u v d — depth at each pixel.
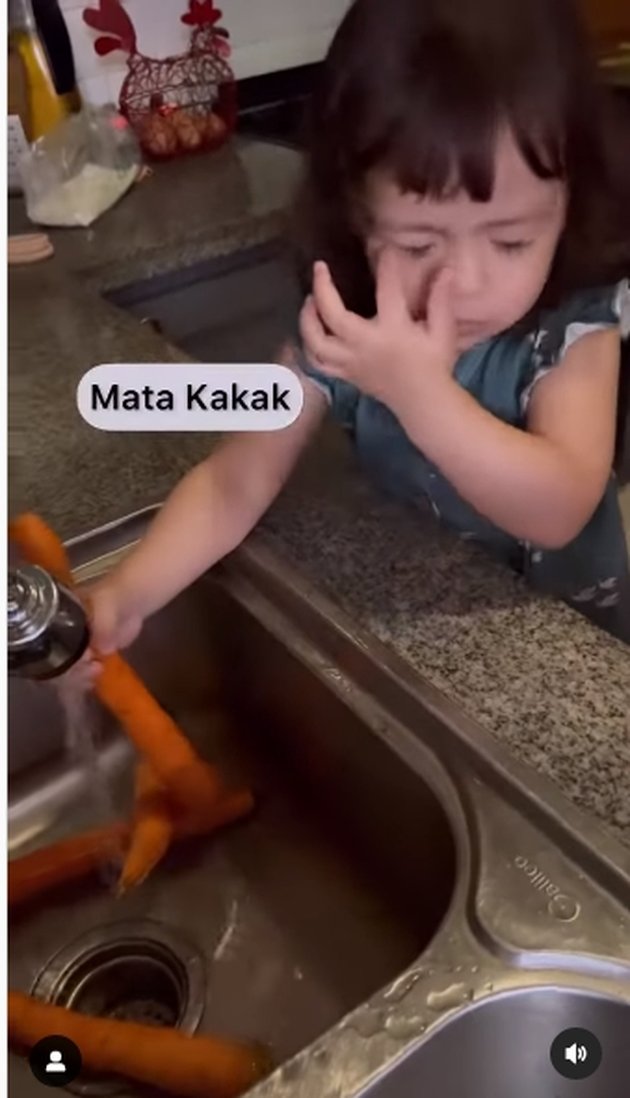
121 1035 0.53
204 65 0.95
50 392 0.77
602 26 0.54
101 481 0.69
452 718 0.51
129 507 0.67
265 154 0.89
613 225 0.58
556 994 0.41
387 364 0.58
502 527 0.62
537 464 0.59
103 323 0.84
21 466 0.71
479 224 0.56
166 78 0.98
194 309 0.85
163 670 0.66
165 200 0.94
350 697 0.55
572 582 0.65
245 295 0.80
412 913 0.56
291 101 0.83
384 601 0.59
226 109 0.95
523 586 0.59
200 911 0.61
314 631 0.58
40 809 0.65
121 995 0.59
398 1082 0.40
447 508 0.64
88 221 0.95
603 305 0.60
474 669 0.54
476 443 0.58
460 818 0.48
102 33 1.00
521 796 0.47
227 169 0.93
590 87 0.54
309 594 0.60
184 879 0.62
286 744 0.62
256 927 0.60
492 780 0.49
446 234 0.56
